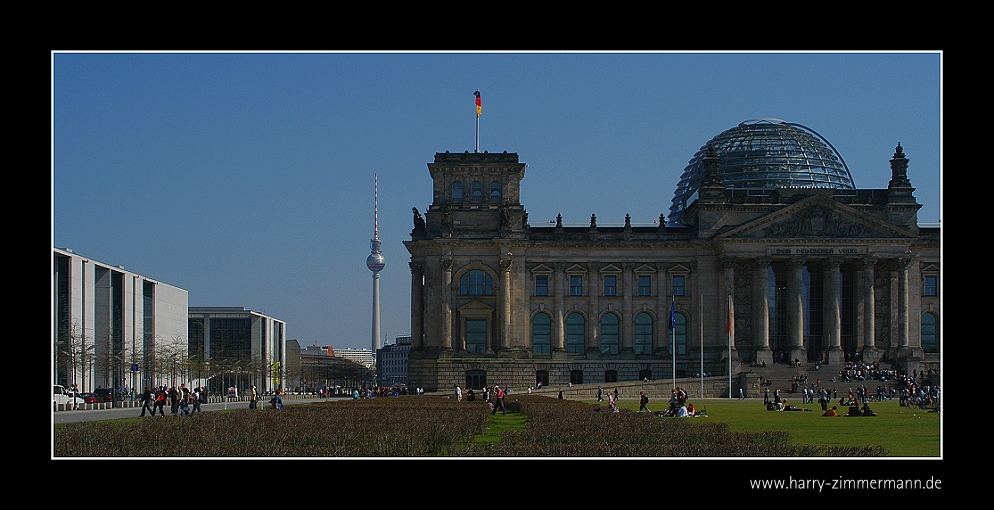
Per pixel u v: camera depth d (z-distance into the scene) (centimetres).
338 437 8119
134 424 9319
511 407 14538
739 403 18225
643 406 14100
